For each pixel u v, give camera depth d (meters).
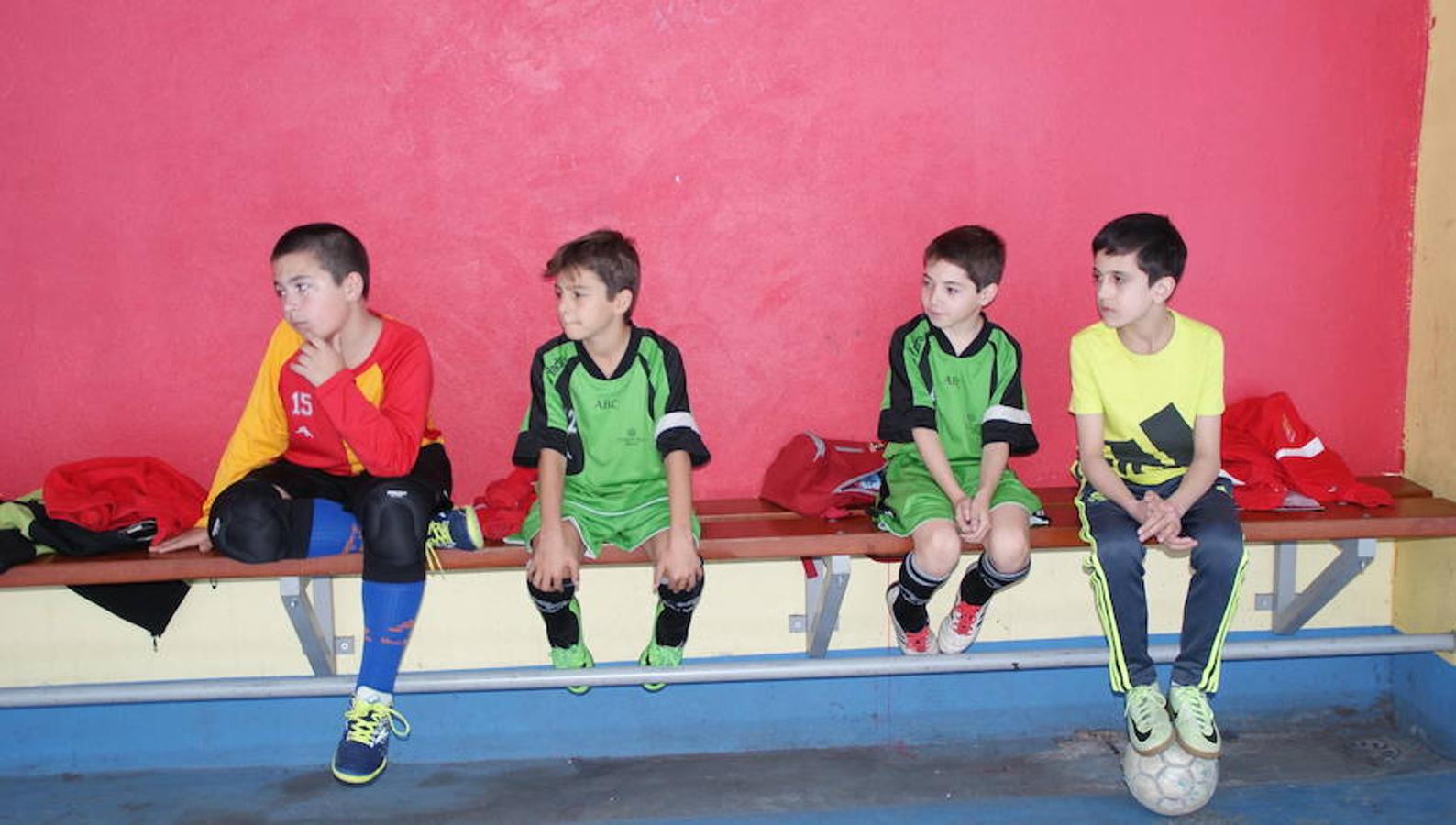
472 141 2.95
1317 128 3.14
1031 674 3.22
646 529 2.73
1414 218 3.20
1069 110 3.07
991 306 3.15
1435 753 3.04
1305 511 2.88
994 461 2.75
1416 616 3.18
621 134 2.98
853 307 3.11
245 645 3.06
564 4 2.92
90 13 2.84
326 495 2.77
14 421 2.98
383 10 2.89
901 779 2.94
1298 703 3.28
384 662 2.62
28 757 3.04
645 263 3.04
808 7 2.98
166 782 2.97
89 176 2.90
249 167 2.92
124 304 2.95
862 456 3.03
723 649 3.16
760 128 3.01
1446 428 3.08
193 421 3.01
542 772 3.02
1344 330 3.23
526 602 3.09
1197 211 3.15
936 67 3.03
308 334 2.56
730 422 3.12
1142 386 2.75
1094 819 2.71
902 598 2.84
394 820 2.76
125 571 2.61
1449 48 3.05
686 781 2.95
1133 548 2.66
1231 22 3.08
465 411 3.06
